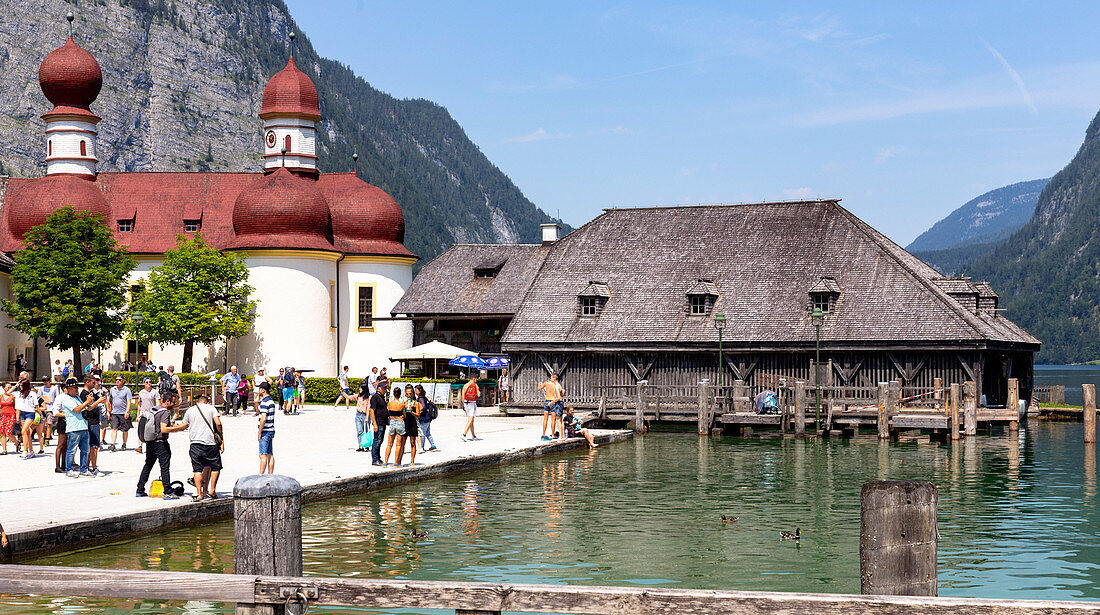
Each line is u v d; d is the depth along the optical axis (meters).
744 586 17.47
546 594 10.05
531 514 24.03
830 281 51.81
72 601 16.41
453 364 59.78
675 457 36.44
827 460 35.69
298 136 72.06
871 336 49.09
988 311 56.28
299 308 66.00
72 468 25.88
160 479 23.12
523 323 55.41
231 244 66.94
